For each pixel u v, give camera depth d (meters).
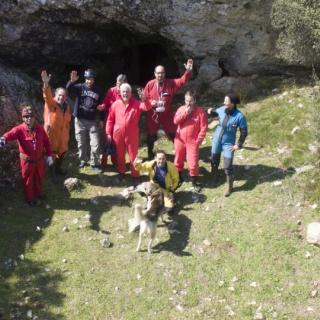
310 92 9.55
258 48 9.74
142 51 11.18
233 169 8.22
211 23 9.46
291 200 7.49
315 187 7.54
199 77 10.20
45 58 10.19
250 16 9.45
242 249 6.89
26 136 7.36
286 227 7.10
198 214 7.47
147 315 6.17
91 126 8.30
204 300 6.30
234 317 6.07
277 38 9.62
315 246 6.79
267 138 8.75
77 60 10.44
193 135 7.71
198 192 7.86
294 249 6.79
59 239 7.20
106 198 7.91
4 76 9.29
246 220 7.29
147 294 6.41
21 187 8.13
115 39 10.20
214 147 7.70
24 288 6.46
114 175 8.45
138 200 7.84
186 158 8.10
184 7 9.24
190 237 7.13
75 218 7.55
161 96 8.28
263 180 7.89
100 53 10.42
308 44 9.19
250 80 10.10
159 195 6.79
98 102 8.23
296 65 9.84
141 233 6.77
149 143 8.61
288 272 6.54
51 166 8.22
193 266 6.71
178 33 9.58
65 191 8.08
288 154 8.34
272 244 6.89
